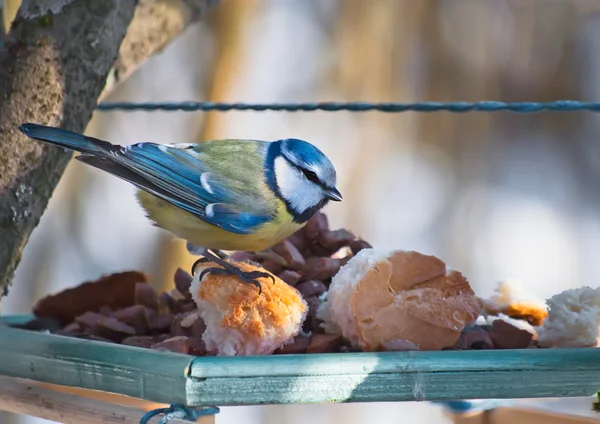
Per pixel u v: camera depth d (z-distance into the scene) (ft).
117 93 53.88
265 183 23.66
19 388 22.30
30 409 21.85
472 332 22.08
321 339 20.44
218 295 19.76
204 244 24.07
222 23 54.80
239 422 48.08
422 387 18.30
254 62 55.26
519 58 58.59
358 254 20.95
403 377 18.22
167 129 53.16
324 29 56.29
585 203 59.67
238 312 19.51
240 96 54.80
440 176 58.03
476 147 58.95
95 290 26.13
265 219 23.44
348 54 55.98
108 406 20.30
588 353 19.25
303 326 21.76
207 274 20.35
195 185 23.21
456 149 58.70
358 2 56.44
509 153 59.21
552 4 58.59
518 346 21.33
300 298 20.39
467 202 58.18
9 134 21.49
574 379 19.03
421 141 57.77
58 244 51.55
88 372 18.84
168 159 23.20
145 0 27.55
